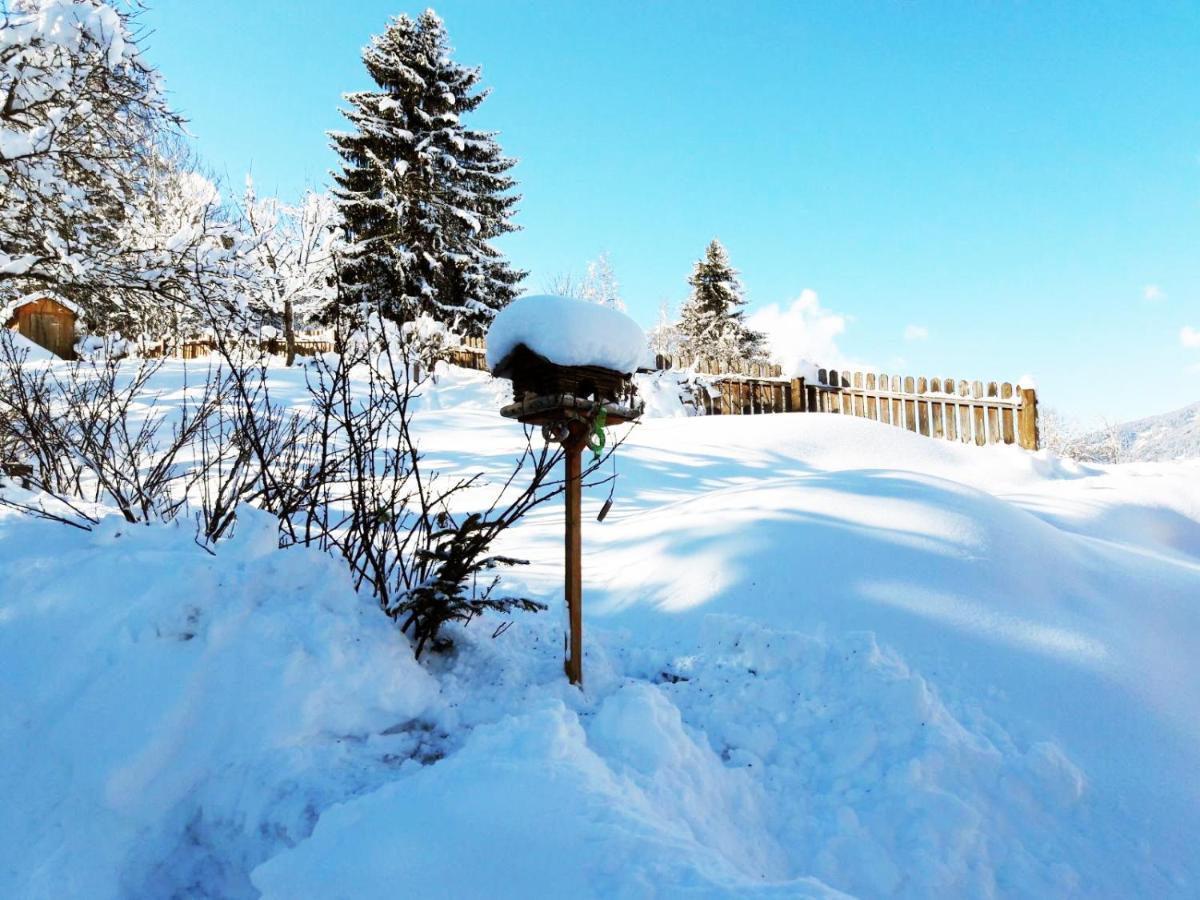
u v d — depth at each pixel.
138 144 7.75
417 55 23.11
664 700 2.44
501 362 2.90
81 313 7.82
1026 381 10.42
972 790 2.24
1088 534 5.78
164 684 2.20
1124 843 2.08
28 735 2.14
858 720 2.54
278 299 16.00
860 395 11.80
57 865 1.85
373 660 2.46
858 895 1.93
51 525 3.20
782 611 3.32
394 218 21.94
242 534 2.84
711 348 30.31
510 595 3.77
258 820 1.93
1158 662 2.95
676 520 4.50
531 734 1.98
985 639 3.00
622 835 1.53
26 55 6.41
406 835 1.64
